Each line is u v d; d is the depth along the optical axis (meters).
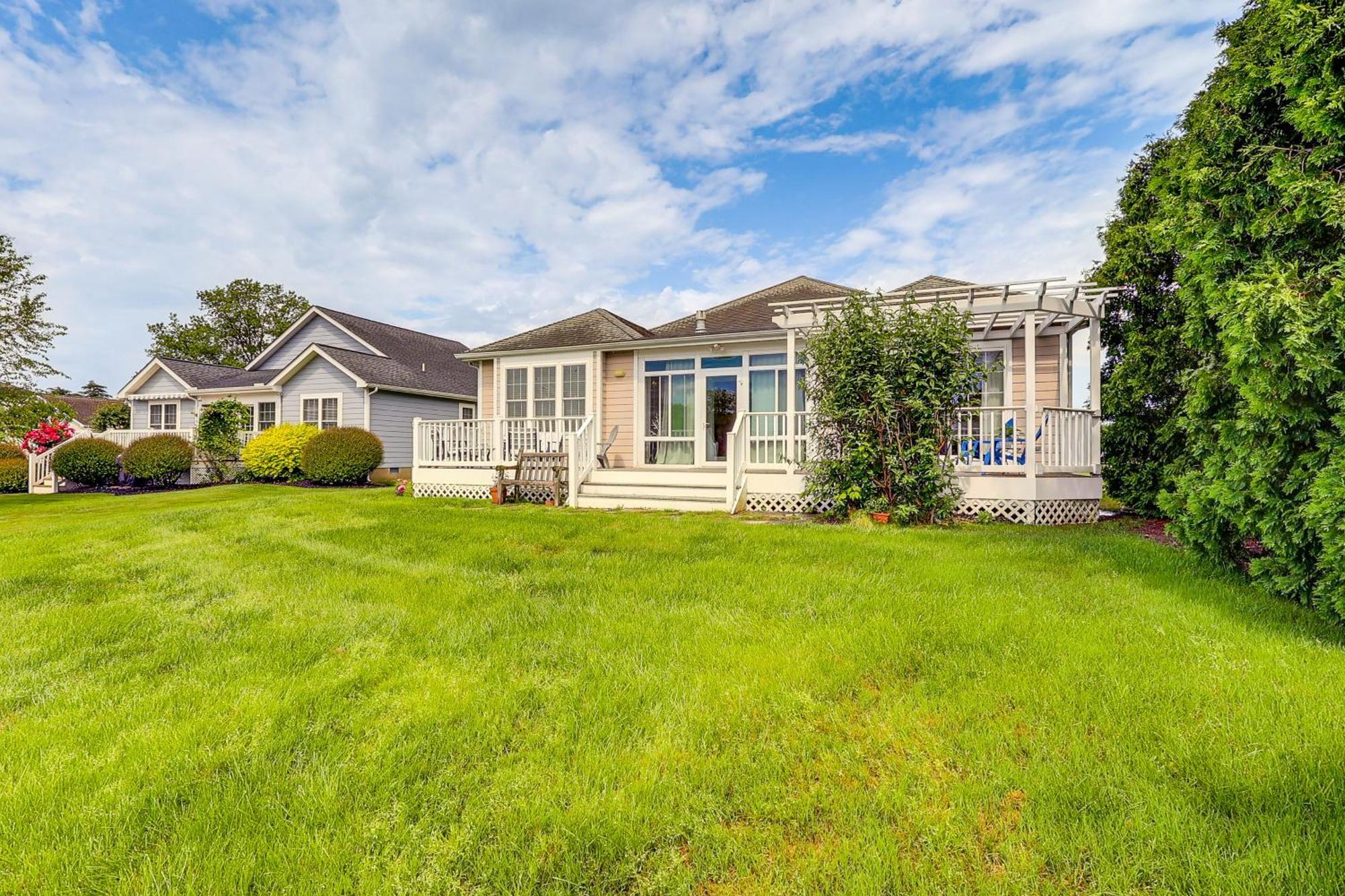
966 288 8.05
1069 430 8.26
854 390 7.64
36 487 17.28
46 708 2.68
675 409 12.55
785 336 11.11
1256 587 4.07
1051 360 10.10
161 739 2.37
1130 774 2.00
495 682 2.87
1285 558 3.70
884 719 2.44
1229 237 4.09
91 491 16.89
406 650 3.31
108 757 2.26
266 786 2.05
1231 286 3.87
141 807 1.94
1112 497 9.59
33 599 4.41
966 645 3.11
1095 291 7.97
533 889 1.61
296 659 3.21
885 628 3.35
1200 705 2.42
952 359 7.41
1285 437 3.67
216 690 2.82
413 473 12.10
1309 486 3.48
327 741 2.36
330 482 16.06
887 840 1.77
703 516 8.50
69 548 6.31
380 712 2.59
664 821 1.87
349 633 3.60
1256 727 2.23
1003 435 8.42
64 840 1.81
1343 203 3.35
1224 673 2.70
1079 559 5.06
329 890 1.61
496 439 11.40
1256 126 4.07
